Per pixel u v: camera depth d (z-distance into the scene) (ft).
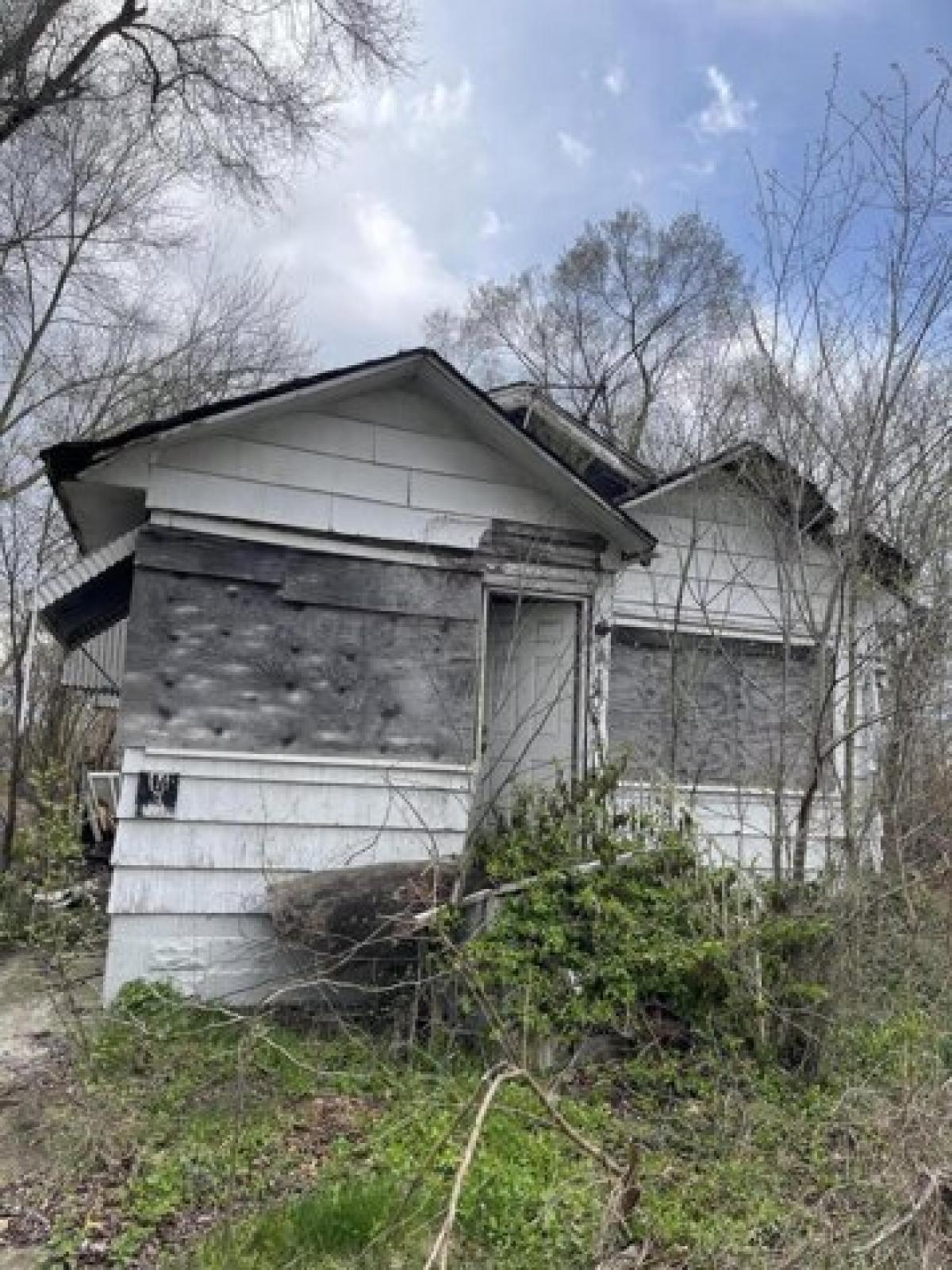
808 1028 16.11
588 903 17.52
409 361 21.65
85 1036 16.79
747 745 27.99
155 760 19.98
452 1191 8.32
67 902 22.82
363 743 21.77
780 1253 10.38
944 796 18.25
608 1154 11.87
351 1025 17.95
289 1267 10.67
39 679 49.60
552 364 91.20
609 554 25.23
